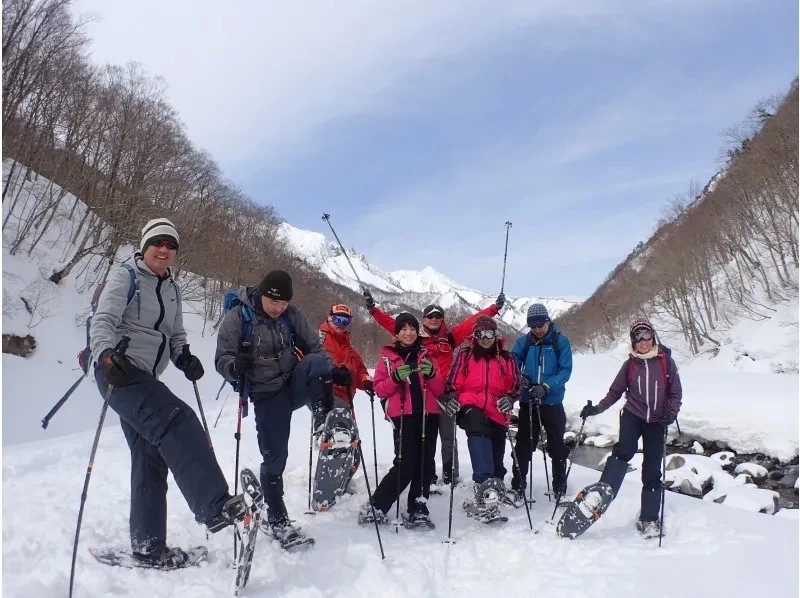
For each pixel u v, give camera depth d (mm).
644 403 4516
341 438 3965
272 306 3816
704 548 3869
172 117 39000
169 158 35219
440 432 5816
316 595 2916
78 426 12812
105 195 28266
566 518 4109
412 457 4398
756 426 12836
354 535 3980
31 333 18781
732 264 38500
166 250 3244
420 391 4543
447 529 4367
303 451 6805
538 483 5859
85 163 29109
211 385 19062
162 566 3186
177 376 18406
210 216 39312
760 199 36969
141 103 33469
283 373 3916
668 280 39062
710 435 13375
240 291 3934
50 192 25781
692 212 49875
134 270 3186
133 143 30453
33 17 27391
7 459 5770
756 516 4547
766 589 3166
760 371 26031
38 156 26172
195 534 3691
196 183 42844
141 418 2980
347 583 3158
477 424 4574
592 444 13992
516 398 4934
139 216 28469
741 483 10070
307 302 52750
